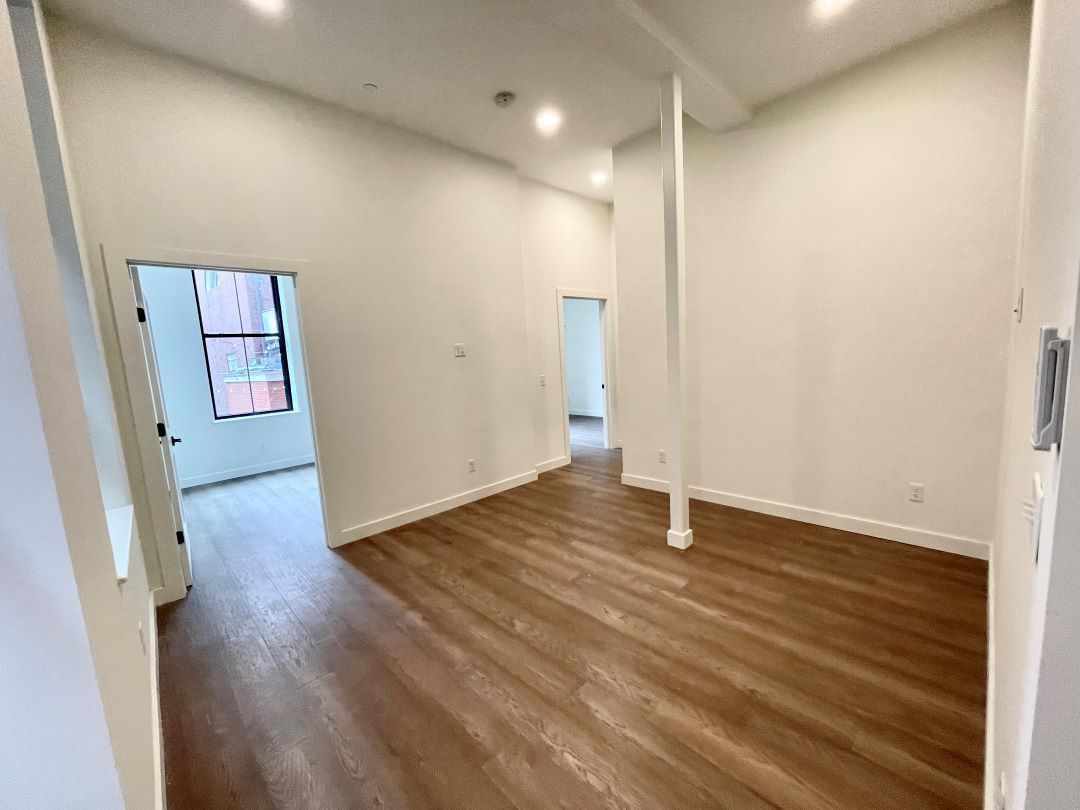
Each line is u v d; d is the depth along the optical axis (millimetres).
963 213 2584
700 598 2469
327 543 3357
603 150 4137
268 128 2939
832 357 3137
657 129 3768
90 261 2369
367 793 1472
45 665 885
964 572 2580
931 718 1631
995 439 2611
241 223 2854
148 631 2082
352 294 3367
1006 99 2404
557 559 3023
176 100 2613
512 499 4270
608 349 6039
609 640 2162
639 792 1423
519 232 4480
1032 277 1194
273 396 6316
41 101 1923
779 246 3279
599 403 8875
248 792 1488
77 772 929
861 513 3129
